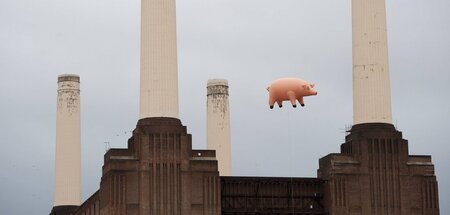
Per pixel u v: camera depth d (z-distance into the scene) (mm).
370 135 158625
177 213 151500
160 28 156250
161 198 151500
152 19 156625
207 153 154750
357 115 160875
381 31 160375
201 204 152750
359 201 157250
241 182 159500
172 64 156250
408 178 159000
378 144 158500
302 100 127625
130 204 150500
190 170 153250
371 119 159500
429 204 159125
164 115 154375
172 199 151750
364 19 160625
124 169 151125
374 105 159500
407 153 159750
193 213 152125
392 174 158500
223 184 159000
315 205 160750
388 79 160875
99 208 159125
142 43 157250
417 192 159000
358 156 158375
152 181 151625
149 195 151000
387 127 159750
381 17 160750
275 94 128250
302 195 160500
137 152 152375
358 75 160750
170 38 156625
